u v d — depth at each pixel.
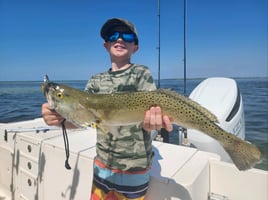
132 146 0.89
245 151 0.80
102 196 0.95
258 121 5.16
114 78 0.95
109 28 0.98
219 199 1.08
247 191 1.03
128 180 0.89
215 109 1.52
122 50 0.96
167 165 1.06
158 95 0.80
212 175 1.11
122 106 0.83
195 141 1.46
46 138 1.43
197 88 1.80
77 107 0.85
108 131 0.88
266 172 1.00
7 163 1.67
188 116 0.81
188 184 0.89
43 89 0.86
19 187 1.57
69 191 1.24
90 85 1.03
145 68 0.94
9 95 14.08
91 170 1.13
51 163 1.33
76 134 1.53
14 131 1.58
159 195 0.94
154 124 0.77
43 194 1.39
